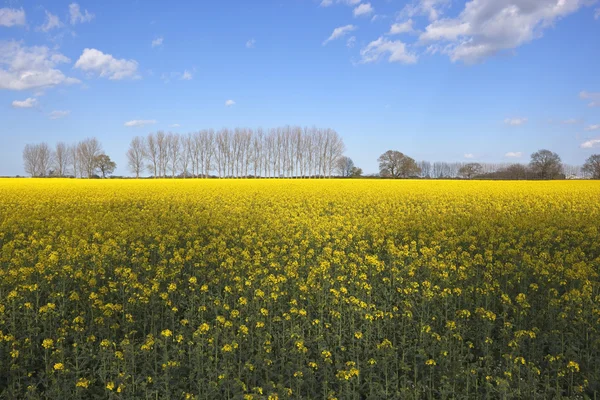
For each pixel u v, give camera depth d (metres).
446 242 16.52
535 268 11.77
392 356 8.05
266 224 20.81
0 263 12.48
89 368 8.02
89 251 13.42
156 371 7.80
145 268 12.52
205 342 8.51
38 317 9.30
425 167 147.88
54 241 16.25
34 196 31.95
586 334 8.68
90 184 48.94
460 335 8.73
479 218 22.95
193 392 7.23
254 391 7.21
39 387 7.65
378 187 45.97
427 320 9.80
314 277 11.40
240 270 12.89
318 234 18.12
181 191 39.34
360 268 12.70
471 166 114.06
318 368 8.08
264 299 10.38
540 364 8.17
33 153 115.00
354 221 22.27
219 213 25.36
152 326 9.55
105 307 9.21
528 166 104.25
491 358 7.87
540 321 9.48
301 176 105.88
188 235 17.41
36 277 11.51
